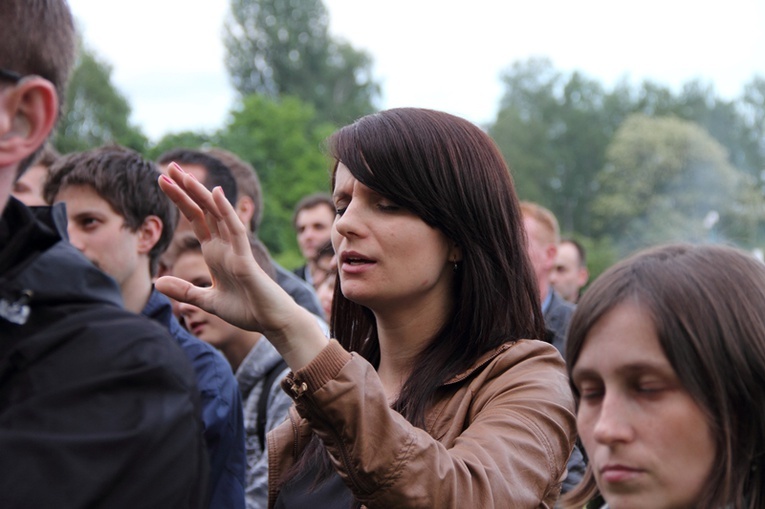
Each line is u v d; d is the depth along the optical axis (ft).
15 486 3.81
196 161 14.57
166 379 4.25
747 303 4.56
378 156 6.82
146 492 4.02
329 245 8.21
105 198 9.43
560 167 250.98
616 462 4.51
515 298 7.10
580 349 4.72
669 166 206.49
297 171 151.84
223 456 7.88
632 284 4.62
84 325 4.23
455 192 6.93
